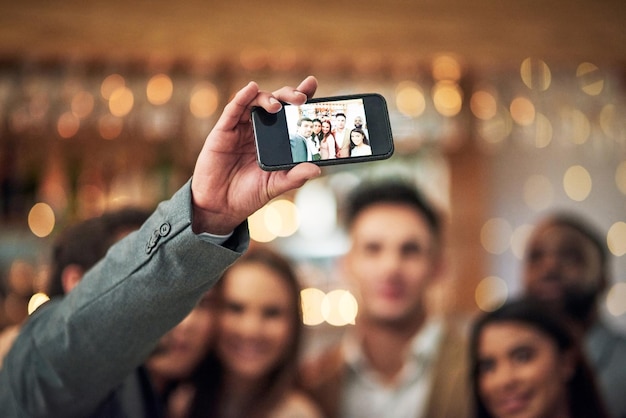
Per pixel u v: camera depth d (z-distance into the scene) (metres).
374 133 0.97
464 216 3.88
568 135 3.41
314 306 3.38
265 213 3.65
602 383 2.14
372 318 2.27
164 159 3.49
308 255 3.62
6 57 3.14
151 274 0.96
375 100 0.98
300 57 3.17
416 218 2.30
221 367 1.88
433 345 2.22
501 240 3.98
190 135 3.38
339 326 3.27
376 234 2.29
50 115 3.20
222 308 1.88
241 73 3.32
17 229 3.39
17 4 3.08
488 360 1.73
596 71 3.42
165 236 0.95
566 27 3.28
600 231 4.18
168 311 0.99
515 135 3.36
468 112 3.38
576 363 1.73
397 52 3.20
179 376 1.81
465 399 2.12
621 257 4.14
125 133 3.38
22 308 3.24
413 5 3.23
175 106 3.25
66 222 3.42
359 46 3.18
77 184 3.48
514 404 1.71
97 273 1.01
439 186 3.86
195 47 3.12
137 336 1.00
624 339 2.24
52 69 3.27
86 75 3.28
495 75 3.39
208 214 0.97
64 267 1.39
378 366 2.25
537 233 2.43
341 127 0.97
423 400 2.17
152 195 3.46
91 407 1.08
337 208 3.65
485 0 3.26
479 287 3.89
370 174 3.72
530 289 2.41
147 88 3.27
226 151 0.95
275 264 1.93
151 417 1.22
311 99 0.97
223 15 3.14
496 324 1.73
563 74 3.40
